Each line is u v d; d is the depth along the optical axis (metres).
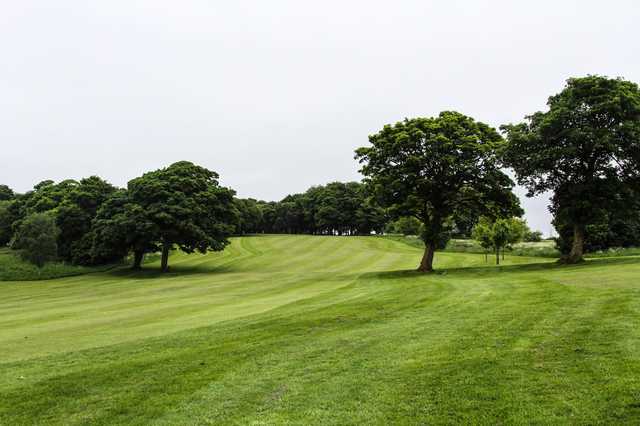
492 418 5.92
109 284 42.34
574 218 34.12
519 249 64.81
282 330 12.51
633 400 6.13
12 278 51.56
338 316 14.41
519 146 33.66
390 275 34.53
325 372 8.29
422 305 16.09
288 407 6.71
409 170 33.84
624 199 33.19
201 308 20.45
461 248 71.12
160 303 23.97
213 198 57.44
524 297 16.22
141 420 6.58
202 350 10.52
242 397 7.25
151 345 11.49
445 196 34.38
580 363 7.76
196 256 70.25
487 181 34.34
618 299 13.68
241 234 122.06
